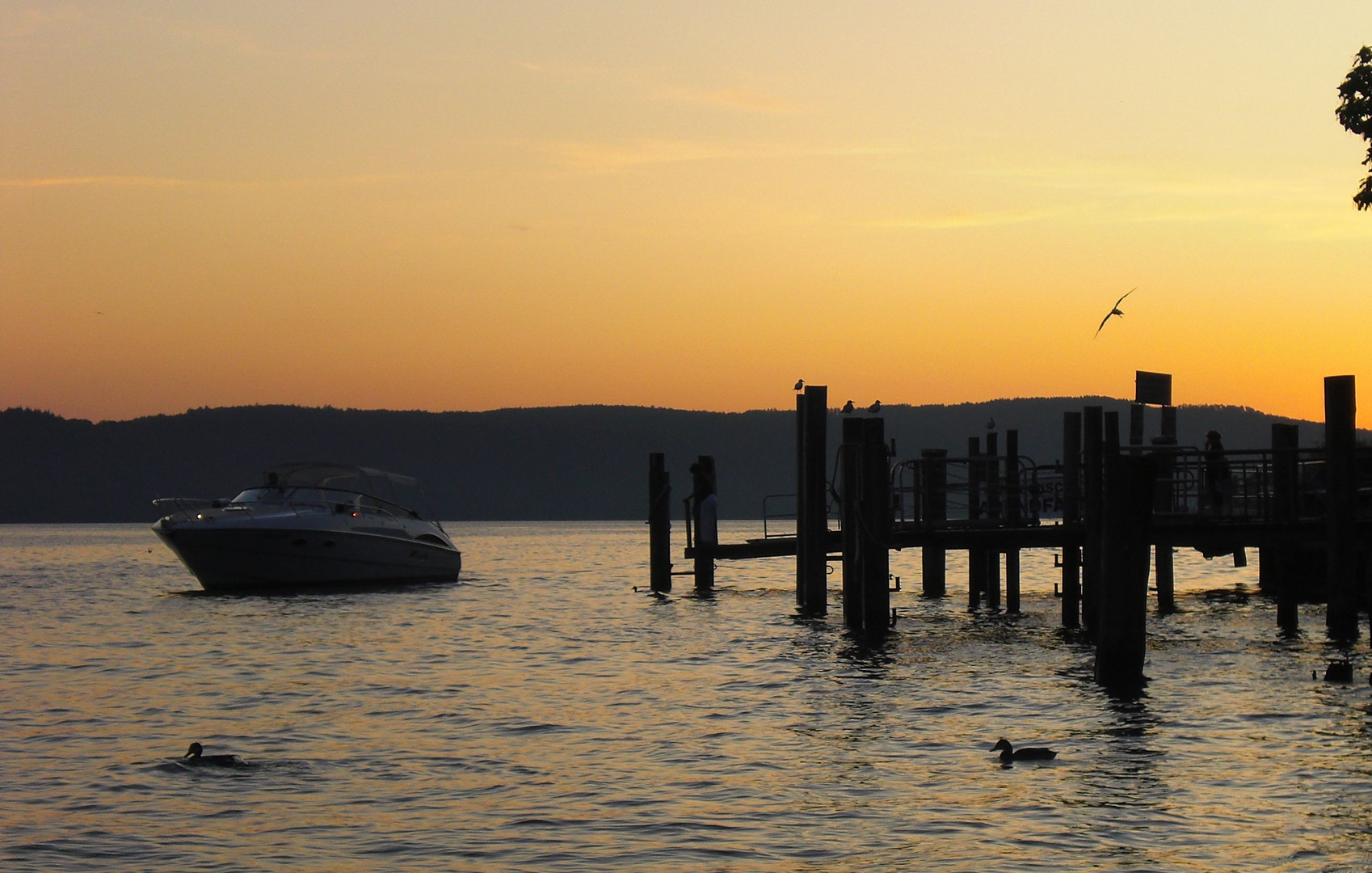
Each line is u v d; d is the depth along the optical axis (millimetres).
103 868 12680
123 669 25531
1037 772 16000
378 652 28141
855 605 29812
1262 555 40375
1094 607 27859
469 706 21047
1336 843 13055
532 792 15367
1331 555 25703
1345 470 25422
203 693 22531
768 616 34906
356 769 16562
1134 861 12609
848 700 21234
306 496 43375
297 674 24766
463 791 15461
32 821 14195
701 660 26375
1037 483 30172
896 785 15500
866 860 12742
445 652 27969
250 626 33281
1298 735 17891
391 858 12961
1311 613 34094
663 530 42438
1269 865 12453
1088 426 27359
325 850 13188
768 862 12719
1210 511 30125
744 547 41031
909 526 29359
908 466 29469
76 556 83812
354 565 43938
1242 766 16125
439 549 46812
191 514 41531
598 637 30641
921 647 27594
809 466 33625
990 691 21781
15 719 20000
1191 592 42969
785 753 17344
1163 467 30422
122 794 15312
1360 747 17141
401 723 19609
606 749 17719
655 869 12562
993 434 33094
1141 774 15797
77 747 17906
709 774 16203
